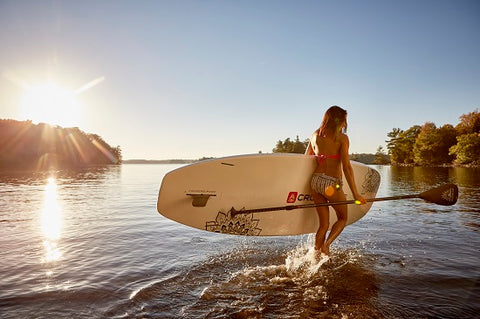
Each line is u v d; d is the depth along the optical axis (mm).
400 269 2477
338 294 2002
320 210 2955
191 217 2859
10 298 1951
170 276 2334
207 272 2424
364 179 3619
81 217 5004
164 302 1888
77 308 1813
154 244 3307
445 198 3039
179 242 3395
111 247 3184
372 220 4629
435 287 2104
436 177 16500
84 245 3266
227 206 2986
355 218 3629
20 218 4895
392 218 4785
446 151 69812
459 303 1857
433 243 3283
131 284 2176
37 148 74875
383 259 2748
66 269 2506
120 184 13250
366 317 1691
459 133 68875
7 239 3533
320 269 2494
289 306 1828
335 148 2912
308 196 3234
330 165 2912
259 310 1778
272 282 2213
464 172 24703
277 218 3199
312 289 2082
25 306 1841
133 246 3225
